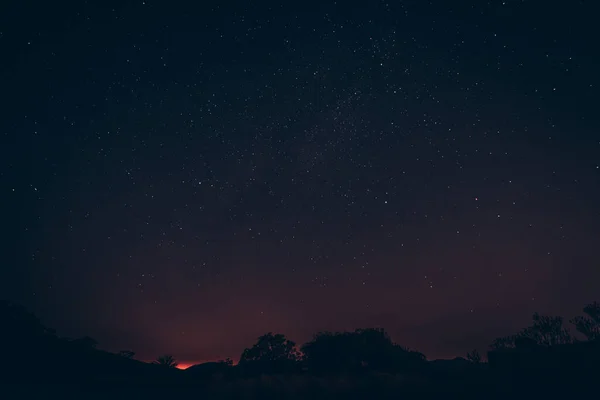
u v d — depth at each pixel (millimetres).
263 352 11945
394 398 8453
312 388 9297
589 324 10234
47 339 12523
